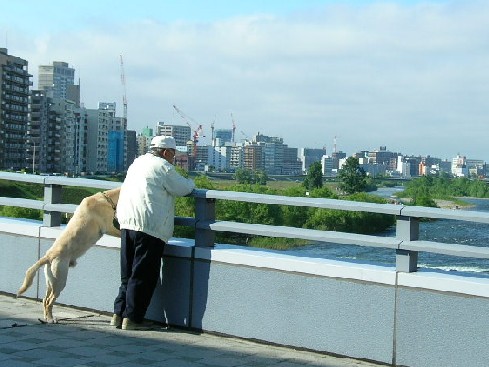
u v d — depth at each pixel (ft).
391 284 19.57
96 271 25.82
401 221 19.61
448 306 18.69
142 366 19.11
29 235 27.84
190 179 23.63
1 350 20.36
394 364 19.56
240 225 22.44
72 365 18.97
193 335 23.07
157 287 24.29
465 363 18.45
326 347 20.71
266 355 20.68
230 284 22.58
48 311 24.27
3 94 571.69
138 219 22.81
